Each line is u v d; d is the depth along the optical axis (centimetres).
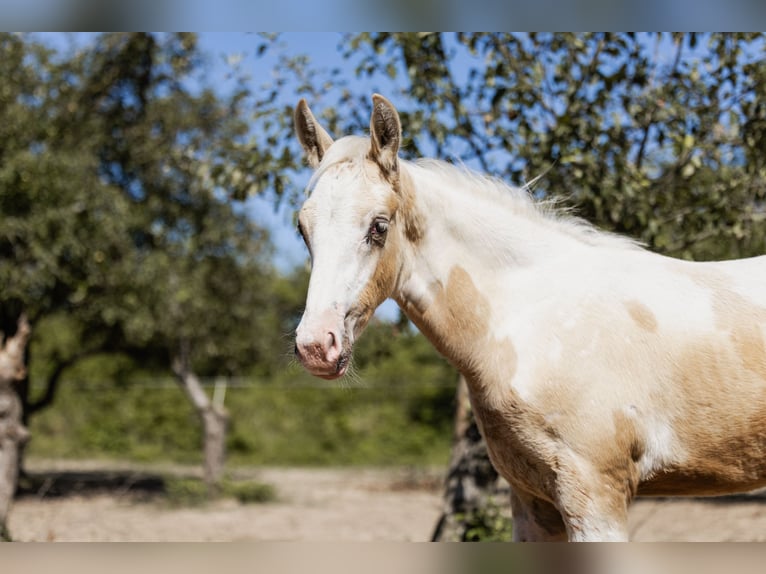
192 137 1184
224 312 1266
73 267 1055
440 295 300
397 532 839
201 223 1207
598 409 277
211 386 1853
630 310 290
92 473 1468
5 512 654
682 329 288
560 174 485
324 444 1806
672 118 482
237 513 1002
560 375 281
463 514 531
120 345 1234
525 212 316
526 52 510
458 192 311
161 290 1109
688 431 283
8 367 670
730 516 834
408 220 296
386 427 1836
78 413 1811
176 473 1489
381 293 284
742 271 306
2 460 659
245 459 1758
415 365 1944
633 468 282
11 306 1063
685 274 303
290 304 1389
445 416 1839
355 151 284
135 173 1198
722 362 283
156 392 1831
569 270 302
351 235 271
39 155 1039
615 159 459
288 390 1886
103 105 1188
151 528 844
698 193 503
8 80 1077
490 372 292
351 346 269
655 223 454
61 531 768
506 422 288
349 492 1262
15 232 980
